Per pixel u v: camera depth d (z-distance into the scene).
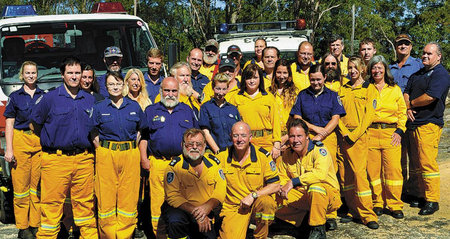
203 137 4.79
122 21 7.57
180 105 5.57
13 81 6.57
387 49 60.62
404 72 7.20
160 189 5.48
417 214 6.60
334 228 6.06
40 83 6.62
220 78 5.65
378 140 6.38
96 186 5.36
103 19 7.45
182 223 4.77
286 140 6.24
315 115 6.05
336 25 40.09
